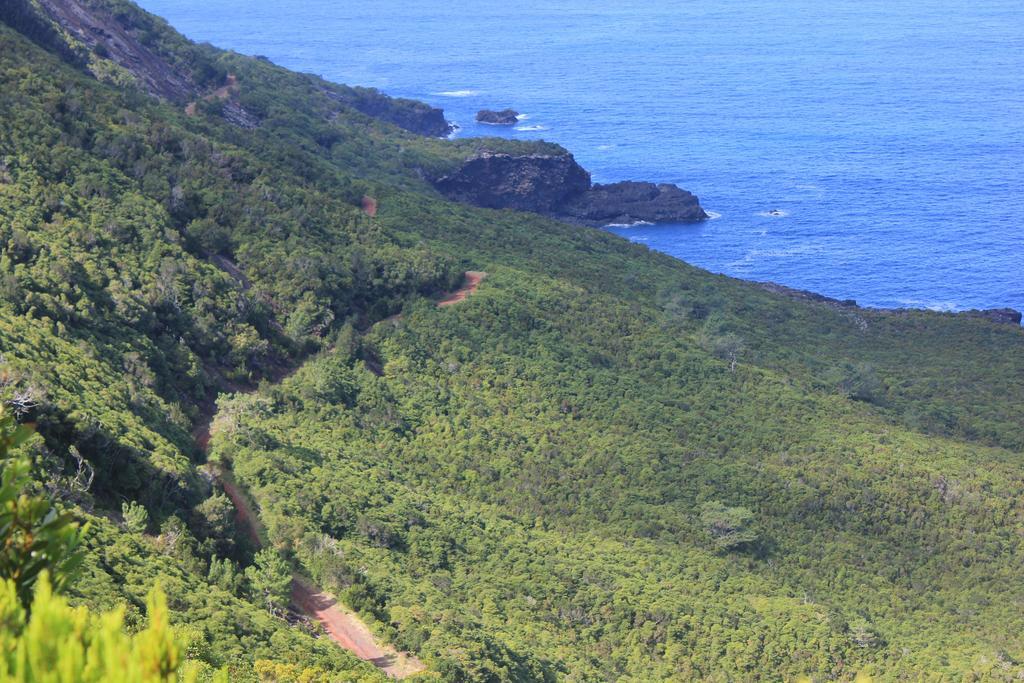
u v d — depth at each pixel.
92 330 66.94
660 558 69.94
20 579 10.92
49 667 9.12
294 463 66.06
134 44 153.12
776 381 100.69
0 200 77.81
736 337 109.44
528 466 78.88
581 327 101.81
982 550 75.75
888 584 71.12
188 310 79.25
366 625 50.00
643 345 101.19
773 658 59.44
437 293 102.81
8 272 67.12
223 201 99.38
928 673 58.88
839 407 98.88
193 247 90.38
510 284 106.94
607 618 61.56
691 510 76.06
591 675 54.47
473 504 72.94
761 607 65.38
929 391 109.38
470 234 124.88
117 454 50.88
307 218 104.75
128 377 63.44
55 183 85.06
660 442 84.75
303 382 81.06
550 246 130.25
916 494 81.19
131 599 39.66
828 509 78.12
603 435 85.12
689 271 137.88
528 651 53.88
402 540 62.66
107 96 107.62
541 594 62.28
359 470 70.44
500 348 93.94
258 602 47.62
